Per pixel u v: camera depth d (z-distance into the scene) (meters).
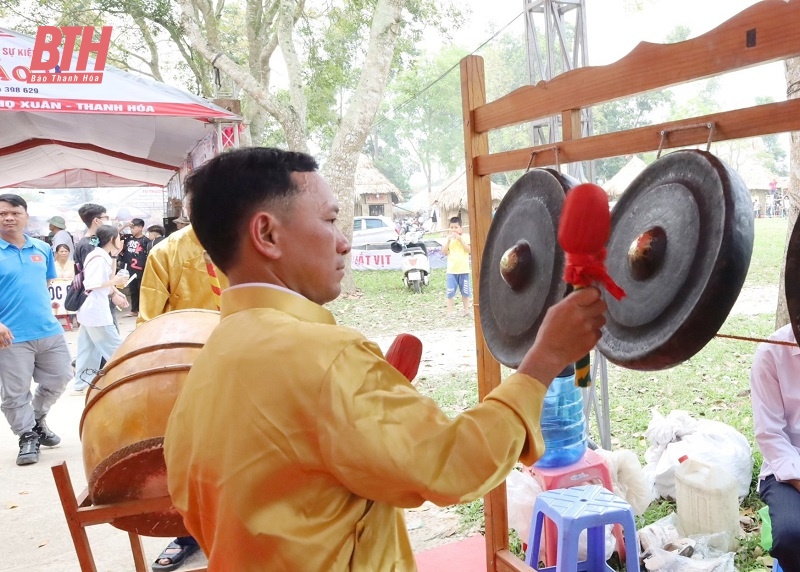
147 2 16.55
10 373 4.93
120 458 2.01
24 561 3.60
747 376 6.21
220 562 1.05
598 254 1.10
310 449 0.99
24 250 5.02
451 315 10.83
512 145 30.80
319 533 1.01
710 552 2.98
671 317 1.30
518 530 3.11
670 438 3.75
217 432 1.05
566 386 3.00
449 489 0.97
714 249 1.23
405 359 1.40
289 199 1.14
